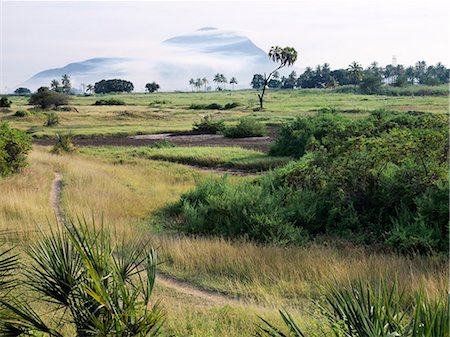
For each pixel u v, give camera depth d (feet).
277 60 338.95
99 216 61.21
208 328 28.43
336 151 68.33
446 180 55.01
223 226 59.88
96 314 17.08
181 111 323.16
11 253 39.47
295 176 71.15
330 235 57.88
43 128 222.69
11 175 87.56
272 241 54.44
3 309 17.28
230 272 41.65
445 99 437.99
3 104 313.73
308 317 28.22
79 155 135.33
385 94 593.42
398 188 58.08
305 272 40.42
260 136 182.29
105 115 270.87
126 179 95.86
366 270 38.83
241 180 89.76
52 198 73.41
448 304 13.53
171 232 60.44
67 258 18.03
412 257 48.83
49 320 26.94
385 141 65.05
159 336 18.70
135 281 37.50
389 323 14.34
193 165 121.70
